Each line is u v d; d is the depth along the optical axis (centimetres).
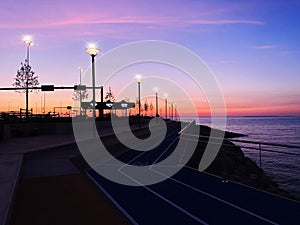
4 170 993
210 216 663
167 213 687
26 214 668
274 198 789
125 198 812
